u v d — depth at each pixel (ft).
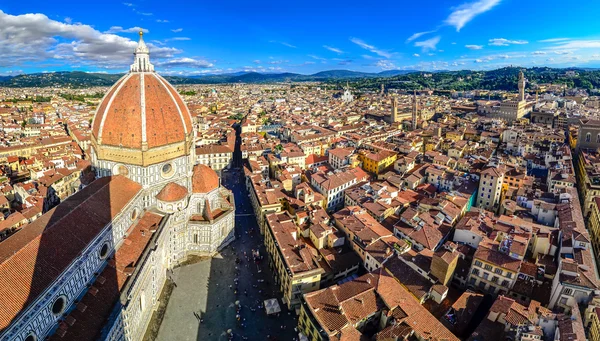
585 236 352.49
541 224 438.40
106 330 241.14
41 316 215.31
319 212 461.78
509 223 416.87
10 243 231.71
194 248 434.30
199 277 394.93
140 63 398.42
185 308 347.97
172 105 412.16
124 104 381.60
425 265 350.84
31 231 249.34
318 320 277.64
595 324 268.00
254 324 330.13
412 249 394.73
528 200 494.18
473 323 298.56
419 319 280.72
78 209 288.51
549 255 374.63
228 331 320.91
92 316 249.34
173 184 409.69
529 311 280.72
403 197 526.98
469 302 313.32
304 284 341.41
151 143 385.50
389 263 362.74
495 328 278.26
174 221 402.72
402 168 649.20
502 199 561.02
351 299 298.97
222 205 474.08
